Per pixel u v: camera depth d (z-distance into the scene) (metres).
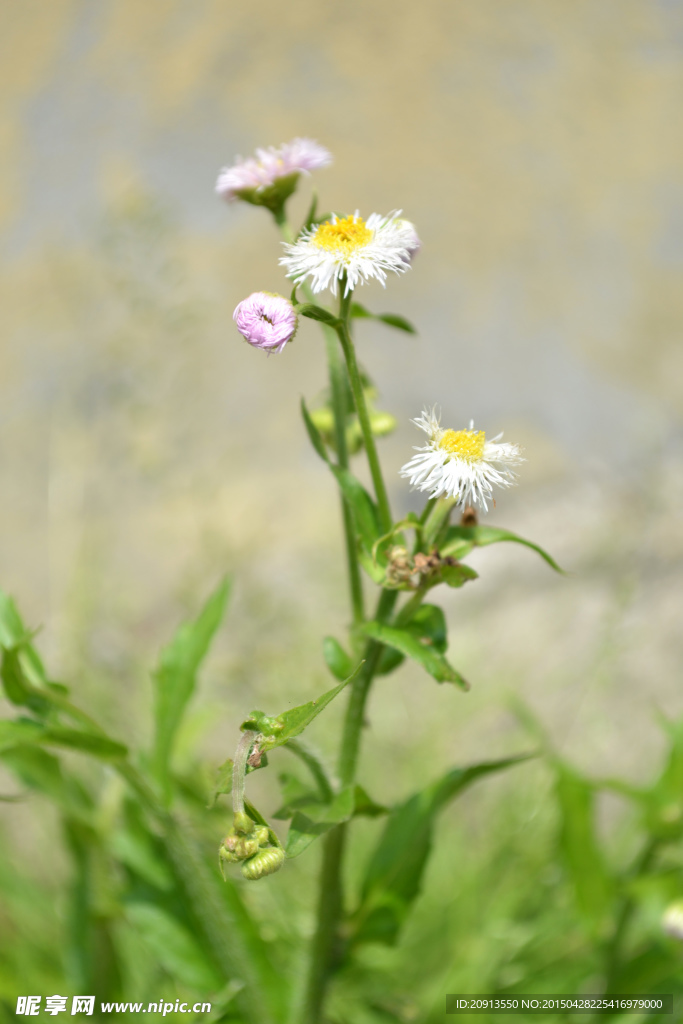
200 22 1.43
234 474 0.94
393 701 0.72
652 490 0.77
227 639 0.68
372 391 0.51
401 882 0.51
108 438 0.93
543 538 0.85
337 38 1.41
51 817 0.64
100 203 1.14
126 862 0.53
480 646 0.78
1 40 1.42
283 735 0.44
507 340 1.10
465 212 1.22
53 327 1.04
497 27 1.44
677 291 1.15
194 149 1.24
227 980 0.51
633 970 0.56
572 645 0.76
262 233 1.13
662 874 0.55
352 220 0.47
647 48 1.43
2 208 1.18
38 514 0.96
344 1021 0.55
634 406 1.02
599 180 1.27
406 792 0.65
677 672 0.74
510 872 0.61
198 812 0.54
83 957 0.55
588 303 1.14
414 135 1.29
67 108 1.32
